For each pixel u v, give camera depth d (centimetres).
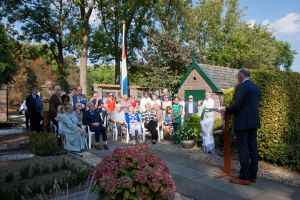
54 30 2034
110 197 345
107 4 2027
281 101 716
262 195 496
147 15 2397
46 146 785
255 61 3472
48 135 827
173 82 2061
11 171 619
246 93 539
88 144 921
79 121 988
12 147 889
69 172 590
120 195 346
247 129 543
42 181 539
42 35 2048
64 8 1978
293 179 586
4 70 873
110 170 353
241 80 555
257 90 549
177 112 1070
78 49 1844
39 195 454
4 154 800
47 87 1060
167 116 1149
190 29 3219
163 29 2858
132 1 2095
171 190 355
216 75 1683
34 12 1939
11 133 1245
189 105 1166
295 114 757
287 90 733
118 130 1155
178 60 2161
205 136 849
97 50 2427
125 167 353
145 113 1055
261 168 664
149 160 363
